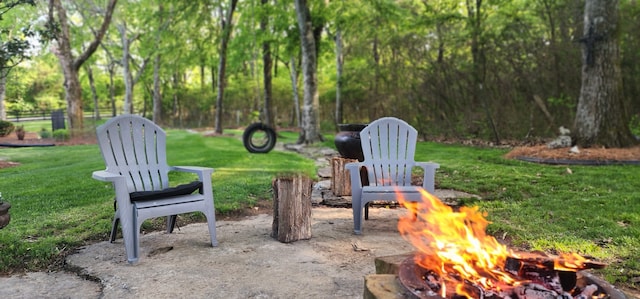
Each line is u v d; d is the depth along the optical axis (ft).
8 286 8.30
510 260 5.51
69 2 69.21
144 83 120.16
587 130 27.94
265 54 55.83
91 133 57.77
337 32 61.52
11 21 59.47
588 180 18.97
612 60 27.43
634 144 27.61
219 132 69.15
